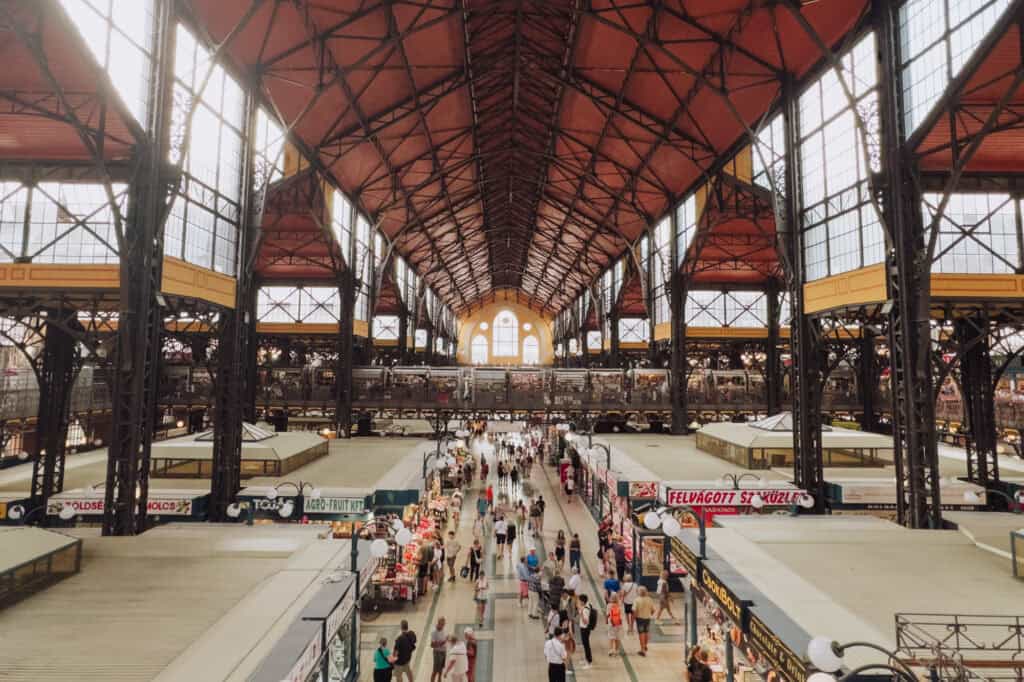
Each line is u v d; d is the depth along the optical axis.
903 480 13.68
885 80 14.16
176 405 30.80
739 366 41.19
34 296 13.64
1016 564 9.54
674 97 23.14
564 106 27.94
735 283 34.09
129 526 12.31
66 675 6.23
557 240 48.25
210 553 10.45
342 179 28.64
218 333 17.30
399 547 16.25
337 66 19.94
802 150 18.77
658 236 34.03
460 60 24.36
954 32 12.56
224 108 17.66
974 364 18.23
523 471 33.50
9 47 12.20
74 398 25.97
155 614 7.89
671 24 19.27
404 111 25.92
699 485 17.50
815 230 18.03
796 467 17.98
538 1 20.95
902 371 13.59
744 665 10.41
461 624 13.82
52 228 14.41
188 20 15.35
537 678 11.30
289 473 19.47
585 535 21.61
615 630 12.31
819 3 15.88
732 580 9.41
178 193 13.48
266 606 8.10
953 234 15.24
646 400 32.38
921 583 9.27
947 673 6.06
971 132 14.00
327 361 36.41
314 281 34.25
